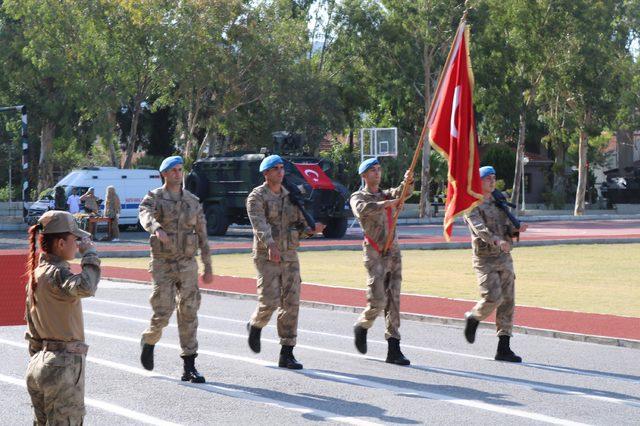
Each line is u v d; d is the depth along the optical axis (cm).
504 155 8231
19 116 6950
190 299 1078
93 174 4406
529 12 6531
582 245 3653
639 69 7556
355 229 4628
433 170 7112
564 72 6694
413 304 1806
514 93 6619
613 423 891
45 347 656
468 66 1209
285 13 6309
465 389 1048
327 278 2344
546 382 1095
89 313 1667
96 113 5822
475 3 6141
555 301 1906
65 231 662
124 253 3019
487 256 1238
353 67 6725
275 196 1162
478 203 1191
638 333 1455
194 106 6297
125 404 964
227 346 1332
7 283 1133
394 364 1203
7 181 7538
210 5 5609
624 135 9206
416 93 6519
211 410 938
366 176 1212
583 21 6562
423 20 6150
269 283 1162
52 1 5534
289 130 6256
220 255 3073
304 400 987
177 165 1070
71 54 5634
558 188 8206
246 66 6059
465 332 1270
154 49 5519
